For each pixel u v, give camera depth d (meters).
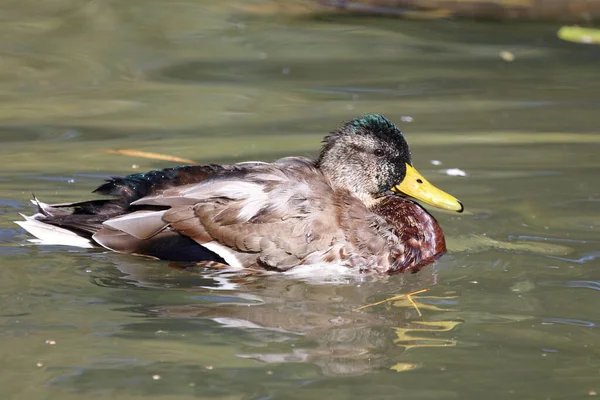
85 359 8.72
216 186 11.37
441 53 21.56
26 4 24.31
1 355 8.76
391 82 19.80
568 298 10.38
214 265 11.18
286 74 20.25
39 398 7.98
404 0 25.12
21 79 19.58
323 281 11.08
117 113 17.77
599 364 8.77
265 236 11.10
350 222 11.36
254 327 9.55
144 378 8.38
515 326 9.64
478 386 8.33
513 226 12.70
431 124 17.25
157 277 10.92
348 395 8.13
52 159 15.09
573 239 12.20
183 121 17.31
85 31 22.47
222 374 8.48
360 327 9.62
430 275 11.25
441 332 9.52
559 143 16.17
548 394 8.19
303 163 12.29
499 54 21.47
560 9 24.30
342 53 21.55
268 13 24.31
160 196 11.41
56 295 10.24
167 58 20.98
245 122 17.25
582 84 19.58
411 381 8.43
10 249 11.51
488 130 16.92
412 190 12.45
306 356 8.91
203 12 24.09
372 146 12.46
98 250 11.53
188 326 9.55
